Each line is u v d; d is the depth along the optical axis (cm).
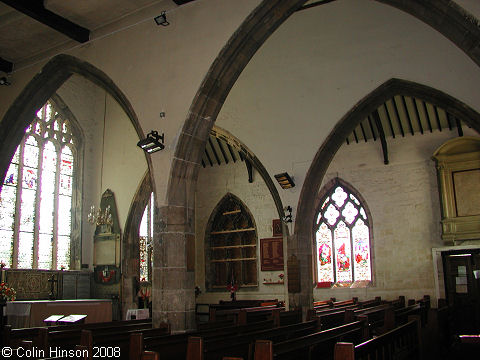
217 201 2594
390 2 992
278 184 1695
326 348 752
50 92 1437
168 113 1138
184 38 1150
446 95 1405
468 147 1989
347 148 2317
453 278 1684
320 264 2325
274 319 1209
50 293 1945
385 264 2162
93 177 2292
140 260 2325
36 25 1281
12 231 1948
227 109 1769
